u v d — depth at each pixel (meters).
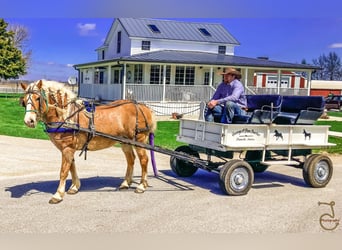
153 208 6.52
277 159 8.40
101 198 6.99
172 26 33.09
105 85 28.70
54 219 5.86
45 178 8.37
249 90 28.06
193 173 8.95
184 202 6.89
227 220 6.04
